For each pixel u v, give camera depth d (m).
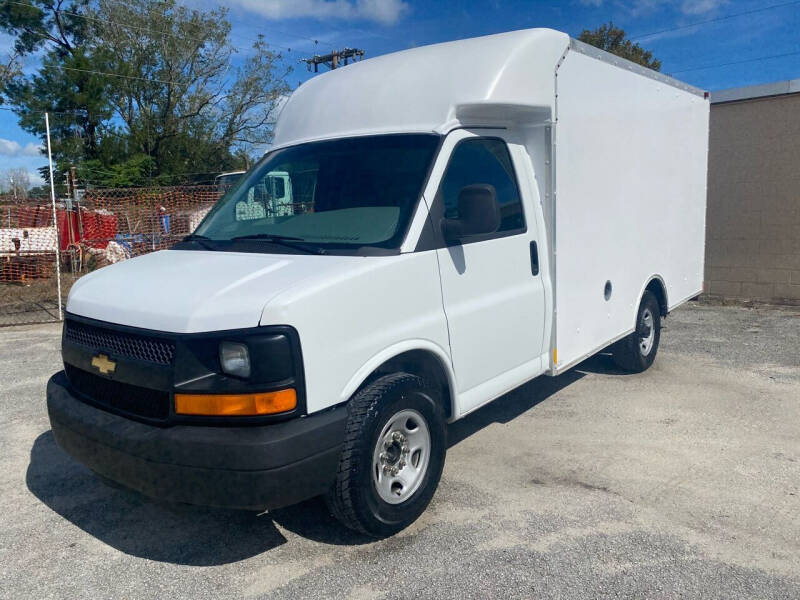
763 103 10.45
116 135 38.19
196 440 3.07
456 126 4.21
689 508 4.02
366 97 4.56
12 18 36.25
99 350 3.54
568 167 4.95
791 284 10.60
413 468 3.87
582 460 4.76
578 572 3.37
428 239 3.90
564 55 4.78
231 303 3.17
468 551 3.59
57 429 3.70
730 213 11.01
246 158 40.53
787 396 6.11
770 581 3.28
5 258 14.60
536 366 4.88
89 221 16.27
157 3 38.03
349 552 3.63
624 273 6.00
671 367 7.15
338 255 3.72
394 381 3.63
